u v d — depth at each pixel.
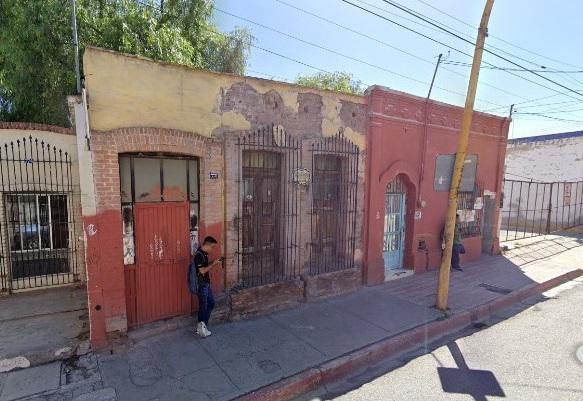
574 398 4.30
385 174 8.43
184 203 5.93
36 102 10.20
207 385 4.43
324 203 8.01
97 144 4.98
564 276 9.91
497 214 12.12
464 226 11.27
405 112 8.77
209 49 13.58
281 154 7.07
